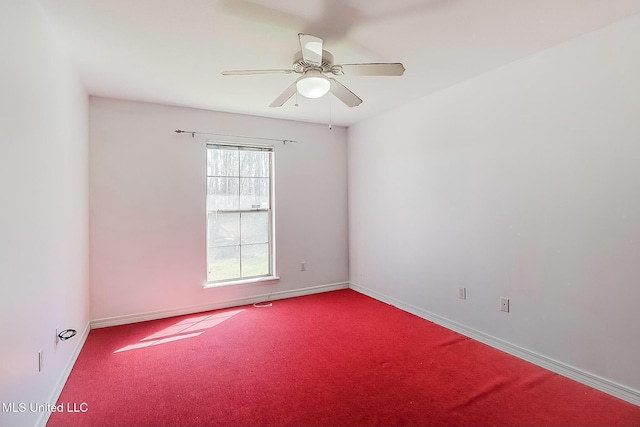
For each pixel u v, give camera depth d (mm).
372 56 2461
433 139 3301
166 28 2043
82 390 2129
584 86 2158
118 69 2635
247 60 2496
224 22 1983
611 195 2047
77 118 2682
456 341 2873
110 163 3281
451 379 2254
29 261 1627
